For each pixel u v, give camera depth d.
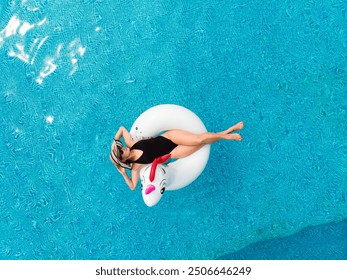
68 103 5.25
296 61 5.01
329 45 4.97
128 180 4.03
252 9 5.04
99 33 5.20
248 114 5.07
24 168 5.34
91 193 5.30
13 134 5.33
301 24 5.00
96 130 5.24
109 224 5.31
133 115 5.18
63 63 5.24
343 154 5.02
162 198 5.23
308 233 5.12
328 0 4.97
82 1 5.20
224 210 5.20
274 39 5.02
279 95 5.04
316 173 5.05
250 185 5.14
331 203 5.06
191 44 5.09
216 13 5.08
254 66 5.04
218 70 5.07
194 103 5.10
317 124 5.03
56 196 5.33
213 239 5.23
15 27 5.30
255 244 5.20
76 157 5.28
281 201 5.12
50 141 5.30
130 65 5.16
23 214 5.37
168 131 4.11
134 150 3.88
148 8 5.14
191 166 4.12
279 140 5.07
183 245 5.27
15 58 5.29
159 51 5.13
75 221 5.34
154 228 5.28
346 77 4.96
